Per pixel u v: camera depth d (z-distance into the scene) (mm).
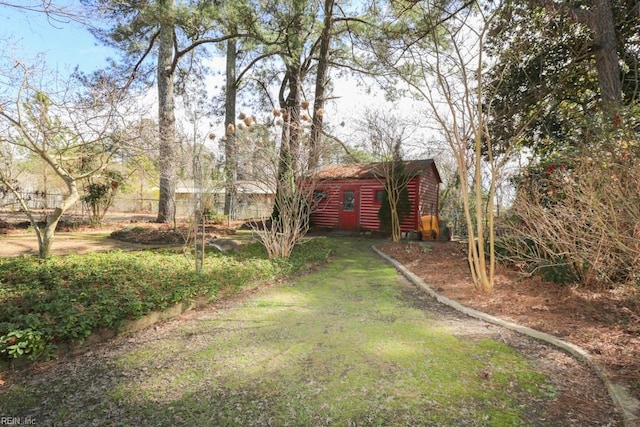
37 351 2877
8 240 9109
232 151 7691
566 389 2584
